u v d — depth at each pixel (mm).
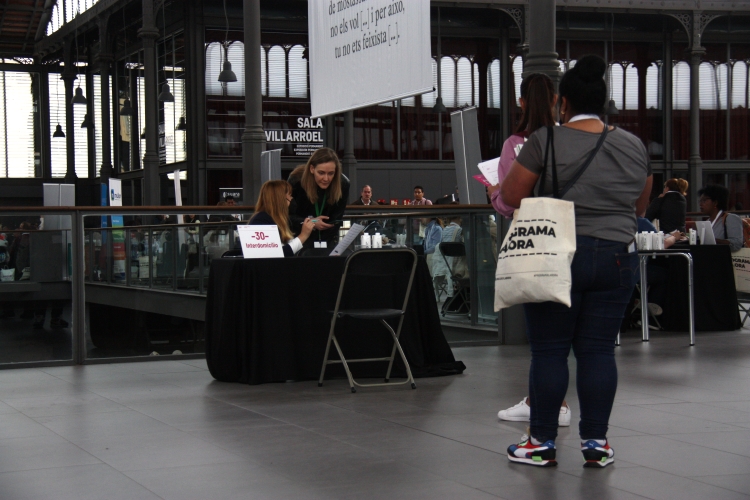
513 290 3062
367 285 5617
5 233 6059
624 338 7480
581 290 3217
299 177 6141
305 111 21984
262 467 3303
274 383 5398
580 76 3277
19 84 27656
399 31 6695
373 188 22469
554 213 3061
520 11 21734
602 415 3277
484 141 23172
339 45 7434
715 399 4676
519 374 5605
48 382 5438
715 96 24188
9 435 3916
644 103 23812
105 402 4738
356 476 3160
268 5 21562
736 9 22594
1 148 27438
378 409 4496
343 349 5590
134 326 6465
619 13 22859
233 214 6758
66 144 27094
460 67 22984
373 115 22469
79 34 25359
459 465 3314
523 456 3320
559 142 3201
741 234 8188
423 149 22828
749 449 3561
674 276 7961
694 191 23281
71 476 3203
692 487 2998
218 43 21297
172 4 21562
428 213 7074
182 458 3457
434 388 5145
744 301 9438
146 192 19234
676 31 23766
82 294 6262
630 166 3229
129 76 24031
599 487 3002
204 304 6762
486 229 7172
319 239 6000
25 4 25250
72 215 6223
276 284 5449
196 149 21188
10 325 6078
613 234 3189
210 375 5730
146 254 6492
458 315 7082
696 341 7234
